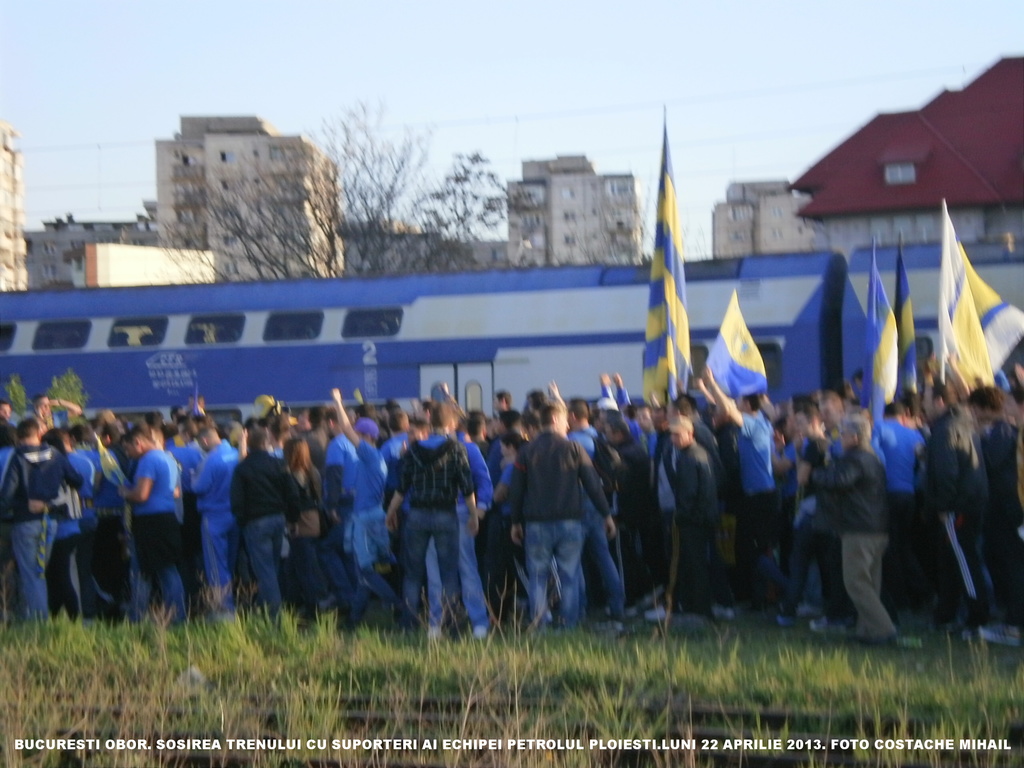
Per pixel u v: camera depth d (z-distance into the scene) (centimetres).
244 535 1116
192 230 5634
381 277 2389
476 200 4494
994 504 1021
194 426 1331
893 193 5153
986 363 1284
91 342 2491
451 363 2283
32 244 10388
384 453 1241
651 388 1429
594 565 1252
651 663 857
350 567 1251
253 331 2408
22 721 759
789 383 2086
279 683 855
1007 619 1017
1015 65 5381
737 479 1173
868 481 1005
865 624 1009
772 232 9694
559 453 1059
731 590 1221
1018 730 705
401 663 884
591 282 2247
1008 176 5012
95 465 1259
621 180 9681
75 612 1159
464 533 1093
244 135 9056
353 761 690
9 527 1154
